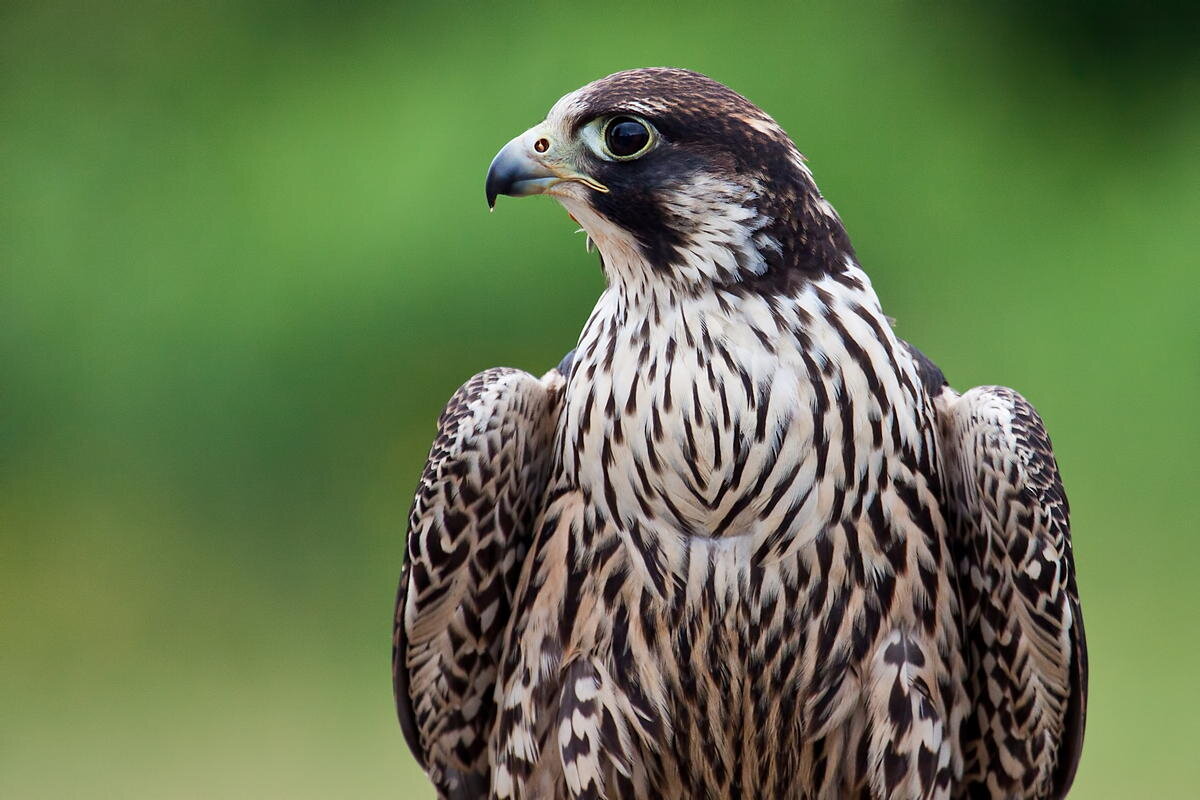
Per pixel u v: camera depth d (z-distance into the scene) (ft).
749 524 23.94
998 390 25.75
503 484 26.05
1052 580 24.97
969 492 25.36
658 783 25.25
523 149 24.76
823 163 57.52
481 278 55.98
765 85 57.36
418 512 26.09
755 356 23.67
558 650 25.11
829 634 24.26
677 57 56.70
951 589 25.07
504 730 25.98
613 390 24.25
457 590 26.55
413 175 56.75
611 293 24.89
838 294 24.07
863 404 23.80
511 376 26.20
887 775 24.54
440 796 27.99
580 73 56.70
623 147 24.20
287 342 58.18
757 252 23.76
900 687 24.29
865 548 24.08
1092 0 61.57
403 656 27.14
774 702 24.61
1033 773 26.40
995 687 26.13
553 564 25.09
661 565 24.29
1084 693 25.76
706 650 24.41
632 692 24.70
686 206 23.82
